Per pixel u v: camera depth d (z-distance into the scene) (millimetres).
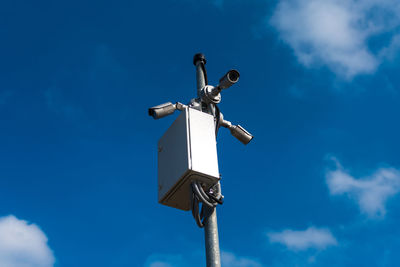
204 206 5016
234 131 5980
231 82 5539
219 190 5129
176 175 5090
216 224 4910
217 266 4660
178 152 5207
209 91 5691
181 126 5316
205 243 4812
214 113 5727
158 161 5609
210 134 5312
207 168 5004
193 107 5641
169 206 5465
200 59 6172
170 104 5641
